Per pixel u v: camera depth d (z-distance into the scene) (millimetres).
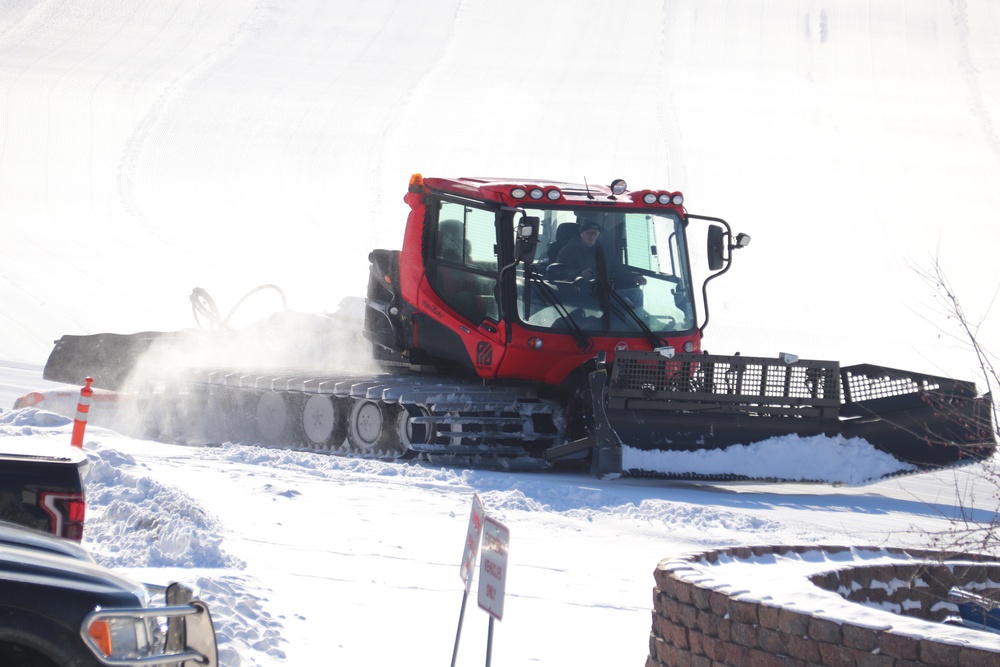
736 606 17422
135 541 30734
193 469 44156
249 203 163250
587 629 25953
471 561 20469
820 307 113188
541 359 48031
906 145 191125
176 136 196125
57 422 54688
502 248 47719
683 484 50156
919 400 47844
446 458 49969
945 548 22000
